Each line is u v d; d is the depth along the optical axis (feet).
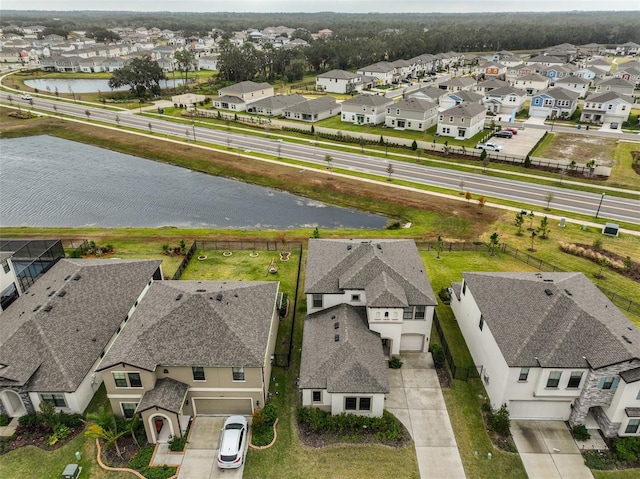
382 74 560.61
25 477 91.50
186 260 173.88
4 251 141.49
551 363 95.20
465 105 352.49
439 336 133.69
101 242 194.59
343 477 92.02
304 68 647.15
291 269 169.58
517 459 95.91
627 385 92.68
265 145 328.08
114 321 121.90
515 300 112.98
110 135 356.18
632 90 443.73
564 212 217.77
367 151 313.32
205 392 103.65
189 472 92.58
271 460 95.45
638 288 156.04
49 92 523.70
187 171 291.17
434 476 92.38
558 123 393.09
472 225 206.59
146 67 499.10
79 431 101.96
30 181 273.75
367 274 123.13
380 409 103.09
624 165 280.92
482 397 111.55
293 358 124.36
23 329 108.47
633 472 93.04
